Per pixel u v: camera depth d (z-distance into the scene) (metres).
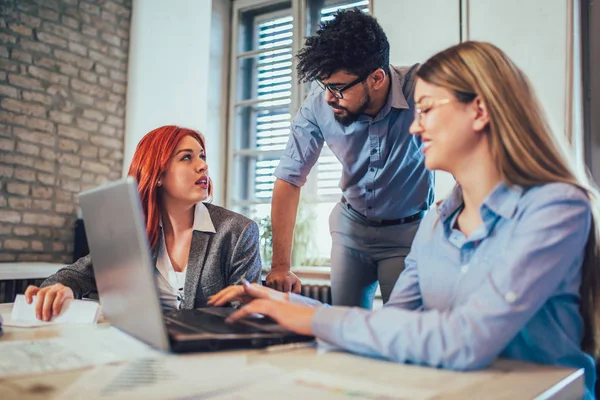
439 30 2.63
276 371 0.72
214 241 1.55
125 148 4.22
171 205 1.57
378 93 1.68
